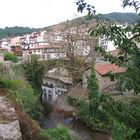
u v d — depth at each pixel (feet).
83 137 68.49
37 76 113.29
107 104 11.50
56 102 107.04
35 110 60.64
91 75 70.64
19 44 287.48
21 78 85.92
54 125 74.79
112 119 12.19
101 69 97.25
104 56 12.85
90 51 107.86
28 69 110.73
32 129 28.84
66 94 115.75
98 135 69.62
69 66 118.32
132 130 11.72
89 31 12.85
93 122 72.59
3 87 40.55
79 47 117.50
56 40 135.23
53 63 123.85
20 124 26.55
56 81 149.07
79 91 107.76
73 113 85.56
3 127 21.99
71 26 118.42
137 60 11.86
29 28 463.83
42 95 118.93
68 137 43.75
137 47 12.26
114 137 29.89
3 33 442.91
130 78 11.37
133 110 11.33
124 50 12.25
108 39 12.43
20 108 31.91
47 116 85.87
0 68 68.90
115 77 12.03
